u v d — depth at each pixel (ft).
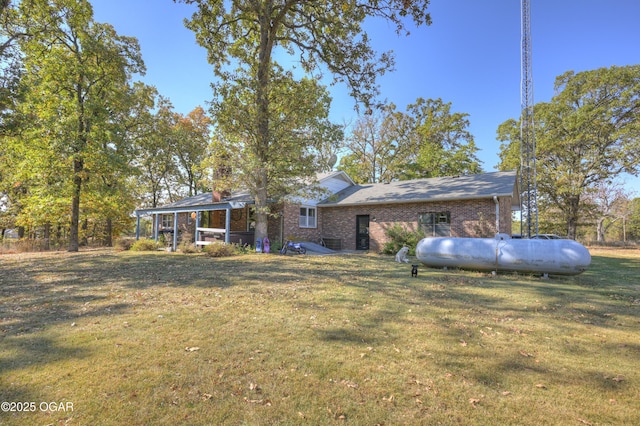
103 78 60.75
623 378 10.37
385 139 104.42
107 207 77.05
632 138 80.43
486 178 55.21
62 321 15.53
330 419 8.13
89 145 57.16
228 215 51.90
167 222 85.66
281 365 10.99
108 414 8.21
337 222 64.18
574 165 89.35
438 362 11.39
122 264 37.01
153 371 10.43
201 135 109.91
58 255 50.01
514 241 29.96
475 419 8.18
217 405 8.66
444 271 31.96
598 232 104.68
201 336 13.52
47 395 9.04
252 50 55.67
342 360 11.43
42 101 55.26
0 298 20.54
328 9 48.80
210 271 31.19
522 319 16.44
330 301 19.70
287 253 50.55
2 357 11.42
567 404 8.89
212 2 46.01
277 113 49.03
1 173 73.61
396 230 50.34
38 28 52.90
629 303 19.77
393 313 17.30
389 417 8.24
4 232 100.27
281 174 48.65
